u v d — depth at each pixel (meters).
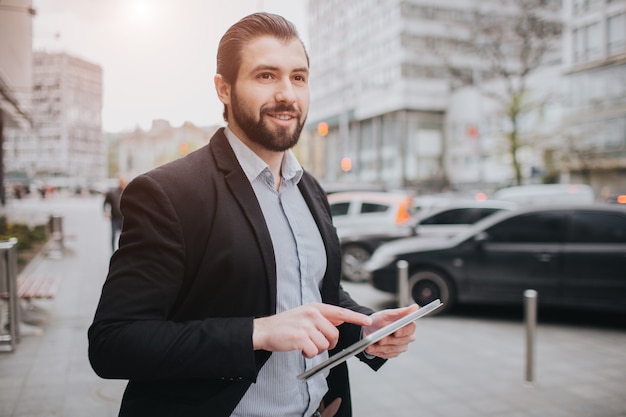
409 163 55.47
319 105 71.88
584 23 35.16
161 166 1.18
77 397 4.01
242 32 1.23
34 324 6.09
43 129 64.50
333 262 1.39
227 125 1.33
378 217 9.98
